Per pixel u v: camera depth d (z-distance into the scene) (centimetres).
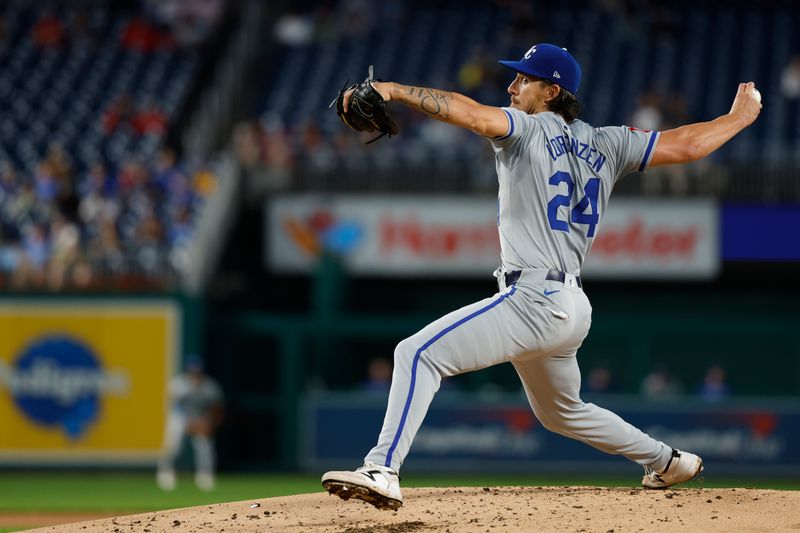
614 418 2311
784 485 5741
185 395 5741
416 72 8488
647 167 2153
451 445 6475
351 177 6906
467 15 9225
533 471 6419
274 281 7444
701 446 6381
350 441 6575
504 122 1986
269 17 9056
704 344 7356
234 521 2248
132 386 6438
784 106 7931
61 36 9019
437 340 2022
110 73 8594
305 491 5319
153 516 2378
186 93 8331
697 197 6669
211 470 5766
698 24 8969
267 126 7919
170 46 8888
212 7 9238
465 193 6844
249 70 8556
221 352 6738
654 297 7338
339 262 6731
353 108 1920
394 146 7400
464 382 7231
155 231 6719
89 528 2291
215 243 6694
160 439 6412
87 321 6481
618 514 2127
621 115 7919
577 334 2094
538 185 2031
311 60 8731
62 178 7250
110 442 6419
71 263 6531
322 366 6981
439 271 6762
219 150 7844
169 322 6438
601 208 2117
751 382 7306
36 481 5997
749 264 6656
